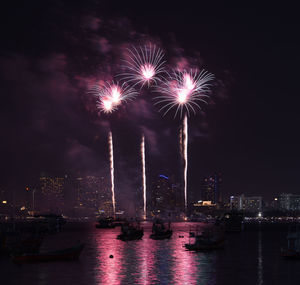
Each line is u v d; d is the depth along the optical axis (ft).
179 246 513.86
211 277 278.67
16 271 295.07
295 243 468.34
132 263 344.28
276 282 265.75
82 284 252.01
